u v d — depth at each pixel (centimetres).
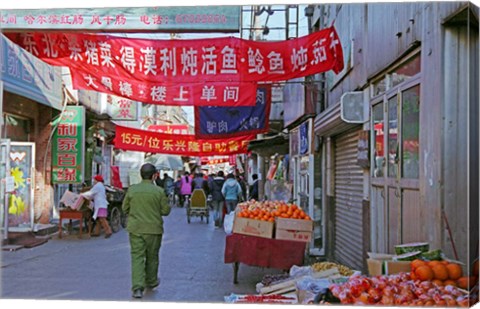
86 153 1730
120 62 777
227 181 1553
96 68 781
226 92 830
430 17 532
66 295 688
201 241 1230
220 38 768
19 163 1195
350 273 636
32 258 980
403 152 619
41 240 1180
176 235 1353
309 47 750
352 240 886
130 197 689
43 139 1382
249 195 1862
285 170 1534
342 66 754
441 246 512
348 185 922
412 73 599
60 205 1302
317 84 1123
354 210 873
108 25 671
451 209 514
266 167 2120
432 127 528
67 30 684
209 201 1839
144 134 1662
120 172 2586
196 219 1839
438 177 515
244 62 763
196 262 938
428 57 537
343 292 504
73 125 1408
